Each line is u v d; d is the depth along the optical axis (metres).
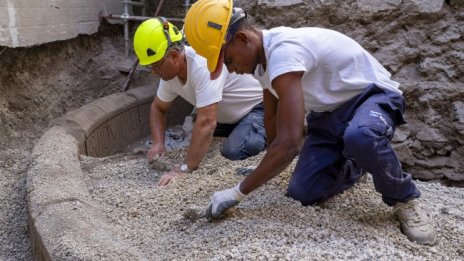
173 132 5.25
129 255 1.90
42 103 4.80
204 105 3.23
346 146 2.28
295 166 2.87
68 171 2.89
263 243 2.06
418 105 4.42
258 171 2.15
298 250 2.00
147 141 5.03
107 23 6.08
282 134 2.08
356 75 2.37
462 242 2.35
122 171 3.36
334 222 2.35
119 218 2.53
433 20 4.34
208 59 2.29
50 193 2.48
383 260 1.98
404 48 4.41
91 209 2.40
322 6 4.47
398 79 4.45
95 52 5.89
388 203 2.42
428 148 4.40
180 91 3.57
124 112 4.73
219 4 2.25
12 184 3.45
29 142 4.33
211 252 2.04
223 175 3.06
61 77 5.23
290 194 2.58
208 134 3.24
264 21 4.66
